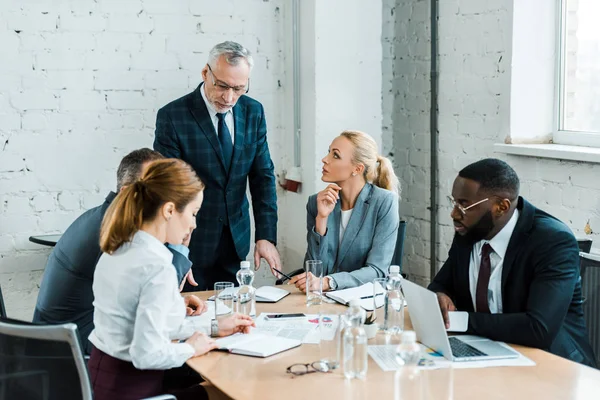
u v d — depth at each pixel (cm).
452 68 419
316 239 342
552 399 202
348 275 321
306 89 441
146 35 422
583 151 339
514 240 260
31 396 211
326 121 438
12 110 404
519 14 375
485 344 244
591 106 363
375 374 223
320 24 430
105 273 232
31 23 401
